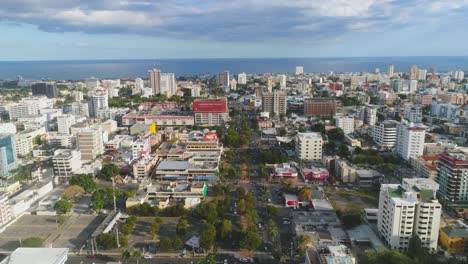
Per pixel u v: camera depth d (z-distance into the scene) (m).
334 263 194.50
